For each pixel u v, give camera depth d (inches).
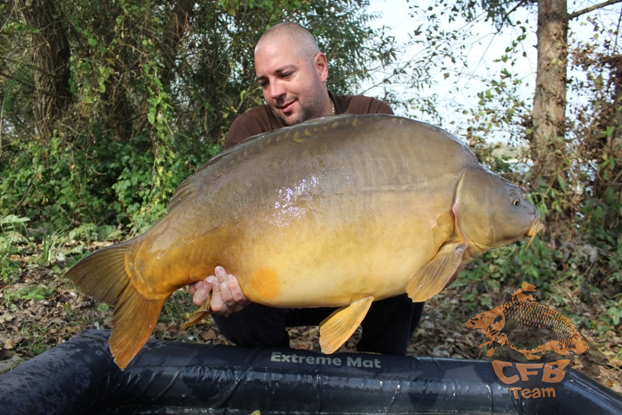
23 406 69.4
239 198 68.8
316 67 96.0
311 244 66.6
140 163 249.3
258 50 93.5
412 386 85.0
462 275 172.2
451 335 138.7
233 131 104.3
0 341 121.5
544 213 171.8
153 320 72.0
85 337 87.4
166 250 69.9
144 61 255.4
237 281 70.1
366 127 69.4
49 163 246.7
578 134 184.1
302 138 69.6
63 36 261.9
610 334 139.6
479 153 193.2
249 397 86.4
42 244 204.4
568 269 169.6
